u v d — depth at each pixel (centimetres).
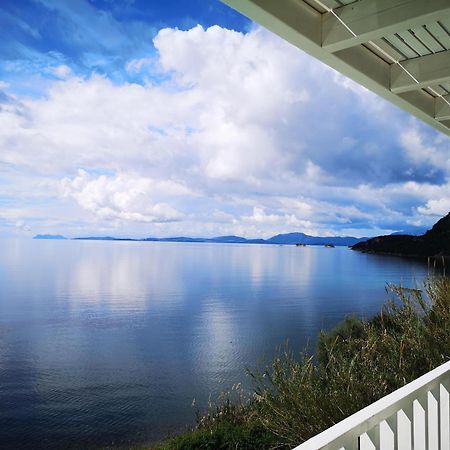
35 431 1184
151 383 1655
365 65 233
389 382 279
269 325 2541
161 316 3266
